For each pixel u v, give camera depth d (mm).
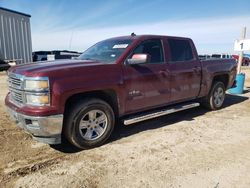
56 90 3590
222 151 4082
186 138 4637
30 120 3629
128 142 4438
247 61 29281
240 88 9578
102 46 5199
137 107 4699
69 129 3893
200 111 6656
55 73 3645
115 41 5121
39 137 3791
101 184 3105
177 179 3219
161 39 5156
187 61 5590
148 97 4797
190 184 3109
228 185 3098
